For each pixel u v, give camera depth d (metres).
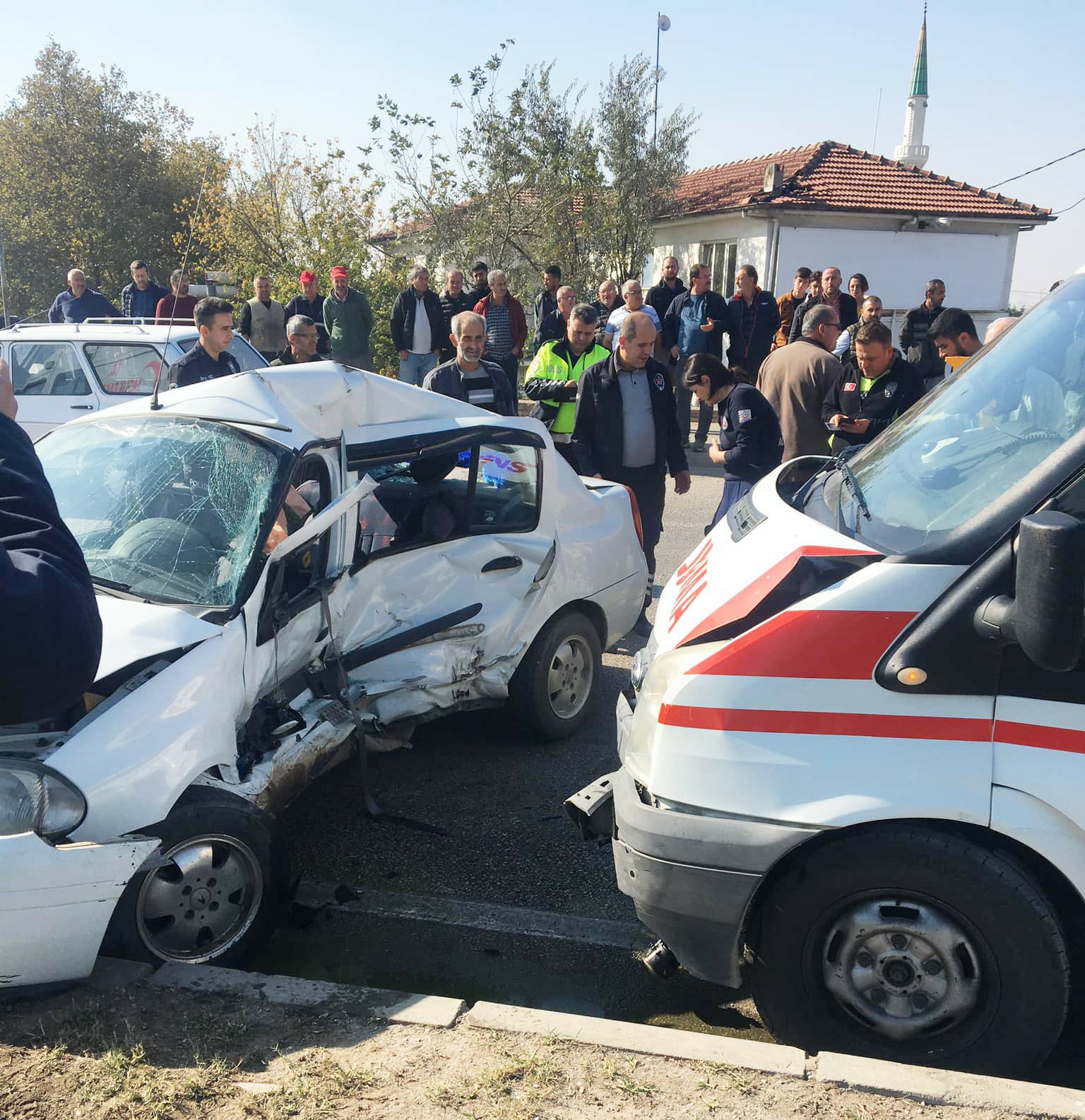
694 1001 3.16
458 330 6.75
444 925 3.57
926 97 29.45
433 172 20.55
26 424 9.42
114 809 2.76
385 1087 2.33
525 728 4.96
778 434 5.99
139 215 31.73
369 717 3.97
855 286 12.69
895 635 2.49
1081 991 2.79
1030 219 20.59
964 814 2.43
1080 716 2.40
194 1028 2.54
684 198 23.94
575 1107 2.27
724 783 2.59
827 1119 2.23
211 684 3.11
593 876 3.91
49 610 1.83
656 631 3.22
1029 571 2.16
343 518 4.06
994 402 2.99
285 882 3.26
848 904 2.54
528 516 4.87
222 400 4.04
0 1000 2.62
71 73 31.97
